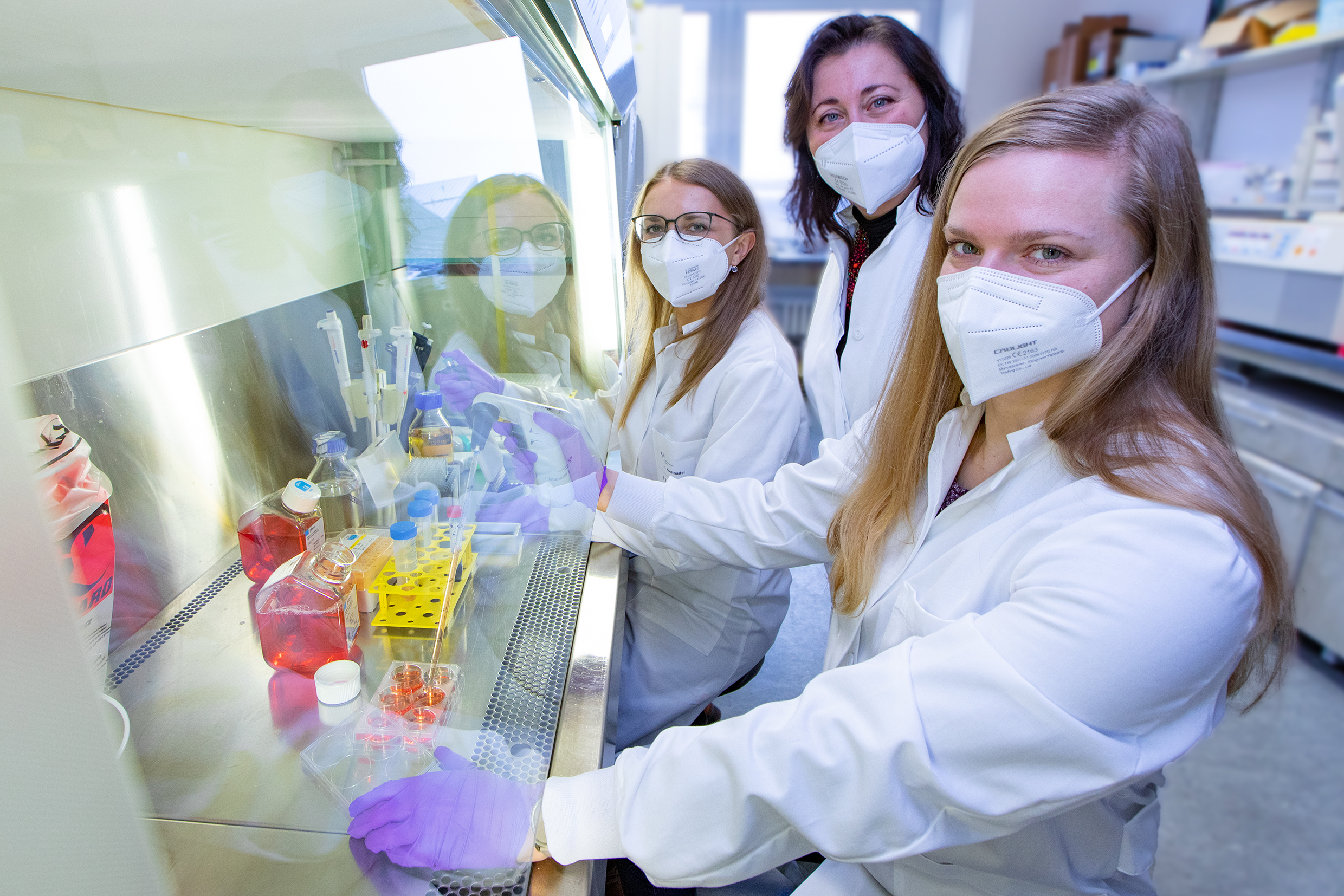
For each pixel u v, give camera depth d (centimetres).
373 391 119
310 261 118
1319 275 280
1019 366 80
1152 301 77
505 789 77
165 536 102
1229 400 323
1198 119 420
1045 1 550
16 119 73
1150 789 90
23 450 30
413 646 97
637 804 77
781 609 166
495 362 129
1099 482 77
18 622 30
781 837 76
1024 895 87
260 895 64
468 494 119
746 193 162
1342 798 220
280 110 95
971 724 67
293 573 93
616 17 140
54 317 82
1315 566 277
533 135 103
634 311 188
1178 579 65
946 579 89
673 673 155
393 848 67
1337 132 288
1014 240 77
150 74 73
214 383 106
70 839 33
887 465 104
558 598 114
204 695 87
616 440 189
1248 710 93
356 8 63
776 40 612
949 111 166
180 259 97
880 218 177
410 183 118
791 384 156
